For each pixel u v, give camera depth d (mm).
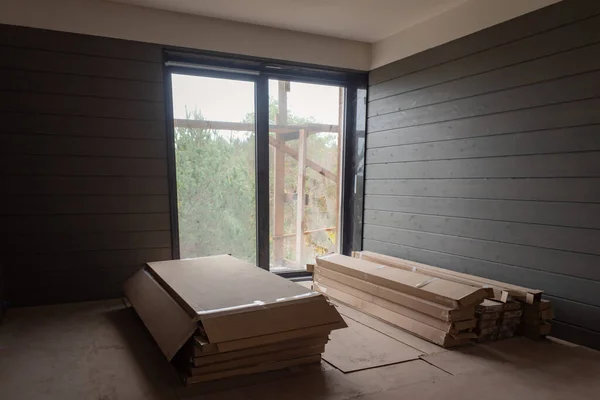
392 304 2918
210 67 3686
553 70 2545
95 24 3127
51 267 3168
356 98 4375
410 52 3676
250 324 2033
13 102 2961
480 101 3033
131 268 3412
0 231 3004
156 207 3455
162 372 2127
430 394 1937
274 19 3539
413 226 3699
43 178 3086
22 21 2936
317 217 4547
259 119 3953
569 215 2496
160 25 3320
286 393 1930
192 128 3734
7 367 2160
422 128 3568
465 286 2623
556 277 2586
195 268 3004
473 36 3070
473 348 2480
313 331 2158
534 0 2639
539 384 2037
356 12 3363
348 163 4520
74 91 3115
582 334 2477
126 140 3301
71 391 1926
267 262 4129
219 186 3900
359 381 2061
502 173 2887
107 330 2699
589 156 2379
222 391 1938
